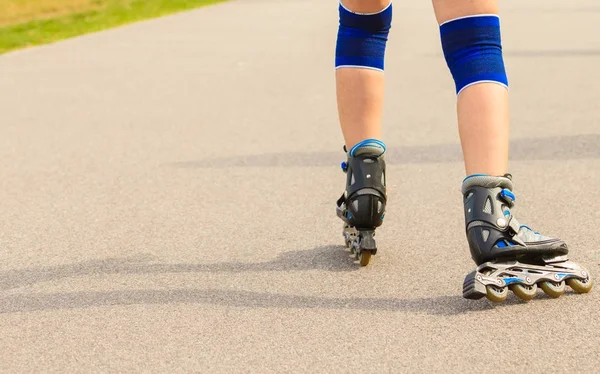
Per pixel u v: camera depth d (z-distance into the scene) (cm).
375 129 809
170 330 704
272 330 696
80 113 1959
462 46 706
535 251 695
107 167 1415
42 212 1142
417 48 2912
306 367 629
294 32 3641
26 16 4872
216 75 2511
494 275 687
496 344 654
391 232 984
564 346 648
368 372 618
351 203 803
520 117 1741
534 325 684
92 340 690
